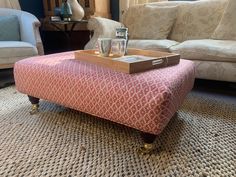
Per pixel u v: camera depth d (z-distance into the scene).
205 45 1.68
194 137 1.11
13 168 0.87
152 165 0.90
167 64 1.19
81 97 1.04
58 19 2.45
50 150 0.99
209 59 1.66
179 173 0.85
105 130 1.17
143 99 0.87
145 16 2.37
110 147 1.02
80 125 1.22
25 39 2.16
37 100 1.35
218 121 1.30
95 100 1.00
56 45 3.08
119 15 2.98
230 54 1.55
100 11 2.90
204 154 0.97
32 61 1.24
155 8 2.38
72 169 0.87
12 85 1.95
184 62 1.33
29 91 1.26
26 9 2.93
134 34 2.39
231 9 1.93
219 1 2.14
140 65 1.03
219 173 0.85
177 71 1.09
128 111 0.91
